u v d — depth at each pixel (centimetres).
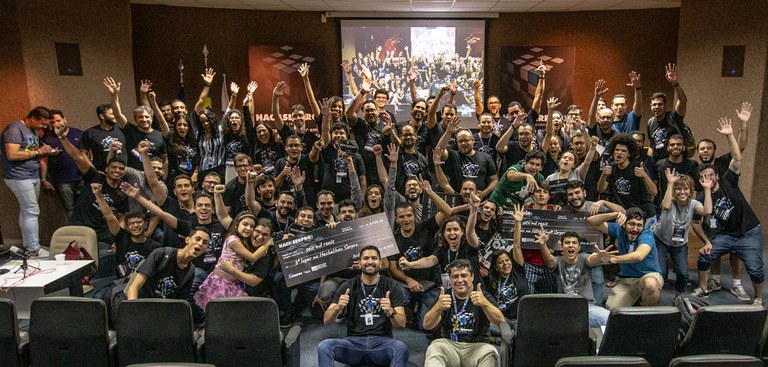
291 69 1006
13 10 679
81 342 348
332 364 389
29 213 662
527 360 354
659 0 893
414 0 891
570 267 467
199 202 495
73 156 566
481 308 395
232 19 998
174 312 346
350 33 1023
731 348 345
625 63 1016
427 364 377
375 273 414
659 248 544
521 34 1029
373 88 1041
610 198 594
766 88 711
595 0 893
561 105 1019
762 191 728
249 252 453
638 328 329
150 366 263
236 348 353
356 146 645
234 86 748
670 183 527
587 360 265
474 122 1053
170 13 976
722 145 776
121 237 482
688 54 836
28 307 453
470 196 493
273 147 673
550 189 563
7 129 643
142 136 643
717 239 546
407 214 503
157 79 991
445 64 1037
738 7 740
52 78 722
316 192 633
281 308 502
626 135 574
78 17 748
